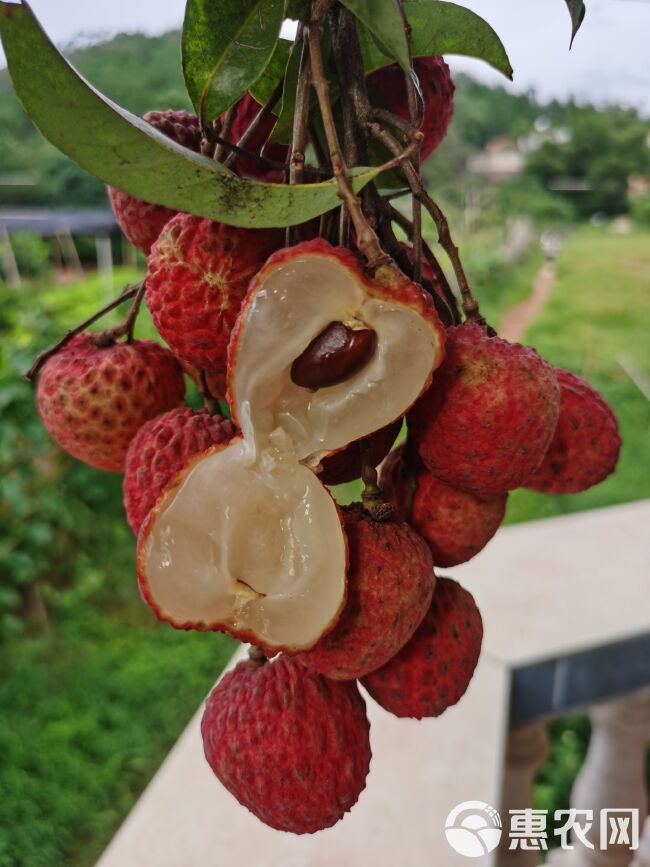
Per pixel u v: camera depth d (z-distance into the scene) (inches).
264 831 13.0
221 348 6.0
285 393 5.1
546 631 16.0
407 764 13.6
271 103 5.9
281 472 5.1
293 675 6.5
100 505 37.5
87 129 4.6
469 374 5.6
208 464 5.2
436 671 6.4
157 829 13.1
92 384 7.2
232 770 6.5
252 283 4.8
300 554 5.2
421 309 4.8
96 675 32.6
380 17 5.0
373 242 4.8
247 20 5.4
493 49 6.6
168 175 4.8
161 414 7.2
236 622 5.2
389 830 12.5
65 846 25.9
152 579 5.2
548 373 5.8
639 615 16.3
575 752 27.3
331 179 5.4
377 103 6.9
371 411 5.0
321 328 4.9
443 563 6.7
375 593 5.5
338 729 6.4
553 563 18.6
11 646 34.3
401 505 6.5
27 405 35.2
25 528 34.9
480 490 6.0
